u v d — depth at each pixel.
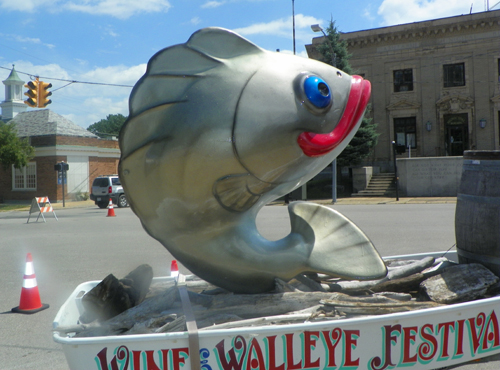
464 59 28.98
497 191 3.53
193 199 2.61
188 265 2.90
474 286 3.26
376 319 2.41
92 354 2.30
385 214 14.84
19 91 46.91
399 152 30.48
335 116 2.70
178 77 2.57
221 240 2.79
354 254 2.97
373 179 26.30
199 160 2.50
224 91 2.53
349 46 31.45
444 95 29.47
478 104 28.73
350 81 2.83
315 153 2.69
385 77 30.83
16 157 25.53
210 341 2.28
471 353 2.70
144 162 2.57
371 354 2.43
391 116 30.70
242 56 2.64
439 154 29.58
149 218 2.75
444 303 3.16
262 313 2.84
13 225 14.91
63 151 27.75
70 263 7.77
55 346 4.10
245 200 2.73
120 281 3.18
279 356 2.32
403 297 3.30
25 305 5.16
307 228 2.99
